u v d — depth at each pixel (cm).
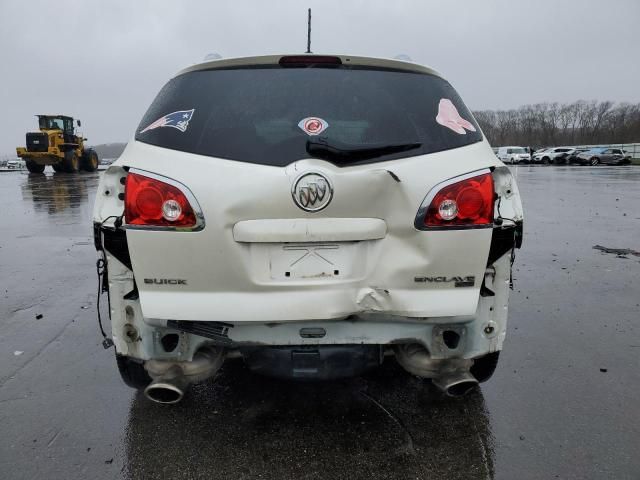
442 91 249
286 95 234
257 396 302
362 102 235
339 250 217
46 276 587
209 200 209
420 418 280
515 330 414
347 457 246
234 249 211
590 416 284
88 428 271
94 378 329
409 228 215
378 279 218
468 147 229
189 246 211
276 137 220
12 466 241
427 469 238
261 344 228
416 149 223
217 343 230
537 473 236
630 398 304
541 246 776
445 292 221
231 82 240
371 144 218
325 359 230
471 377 235
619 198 1527
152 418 280
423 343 234
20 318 442
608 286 545
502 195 232
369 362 237
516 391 311
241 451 251
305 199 208
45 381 325
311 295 216
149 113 243
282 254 216
